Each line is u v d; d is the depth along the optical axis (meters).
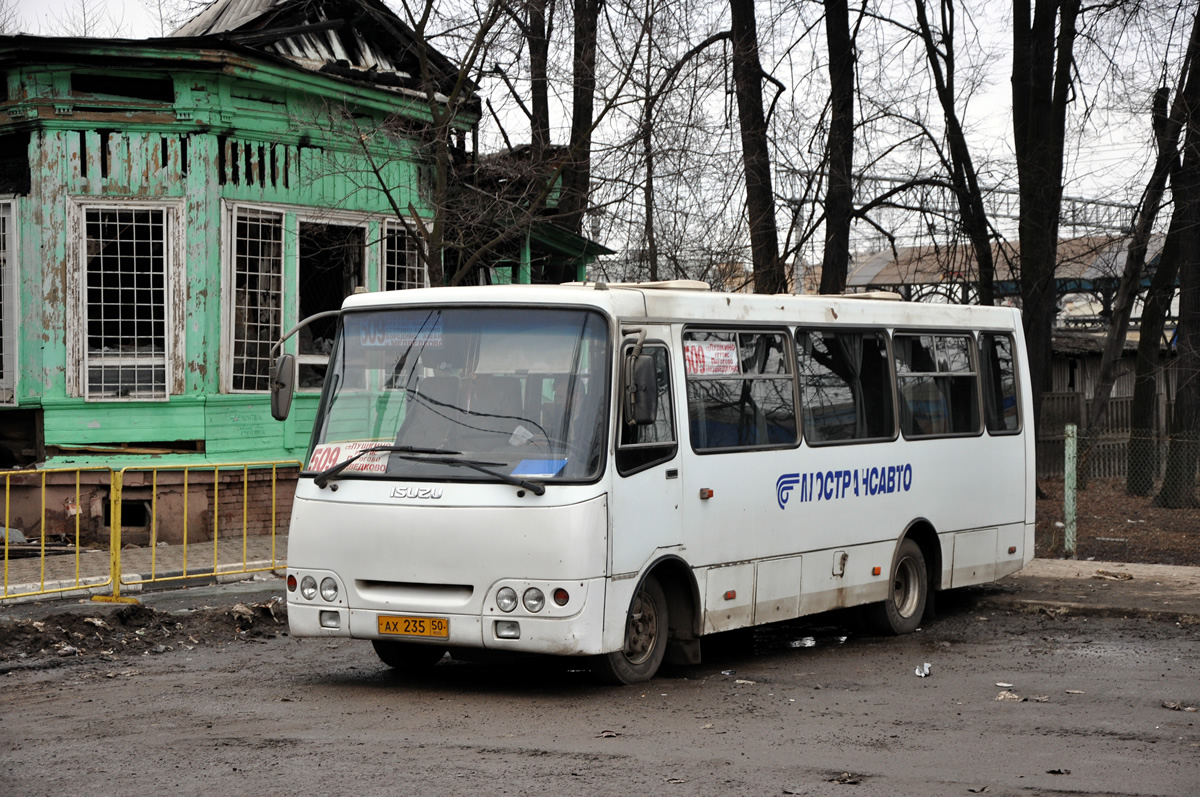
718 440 10.24
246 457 18.00
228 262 17.77
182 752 7.26
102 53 16.83
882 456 12.17
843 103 23.05
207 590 13.95
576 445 8.91
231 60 17.30
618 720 8.27
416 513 8.95
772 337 11.02
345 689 9.44
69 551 15.39
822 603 11.36
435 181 19.94
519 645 8.71
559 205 21.89
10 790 6.45
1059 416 30.06
